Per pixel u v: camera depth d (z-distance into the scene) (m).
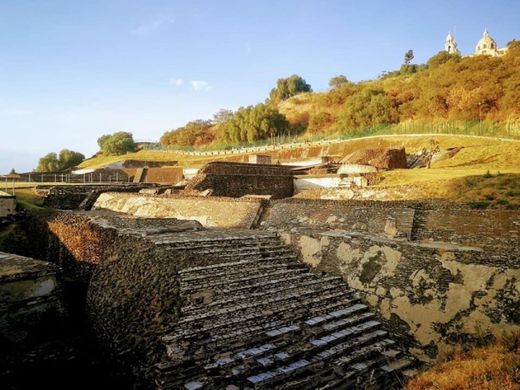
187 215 20.56
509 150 27.25
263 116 69.38
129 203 23.69
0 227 18.80
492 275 10.22
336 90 80.56
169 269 11.34
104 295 12.49
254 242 14.57
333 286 12.62
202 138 83.06
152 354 9.09
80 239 16.33
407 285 11.59
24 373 10.40
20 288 11.09
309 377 9.06
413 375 9.35
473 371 7.77
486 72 46.25
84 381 10.78
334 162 33.25
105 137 82.38
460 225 12.78
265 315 10.45
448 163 28.09
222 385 8.44
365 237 13.62
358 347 10.47
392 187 18.03
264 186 27.55
